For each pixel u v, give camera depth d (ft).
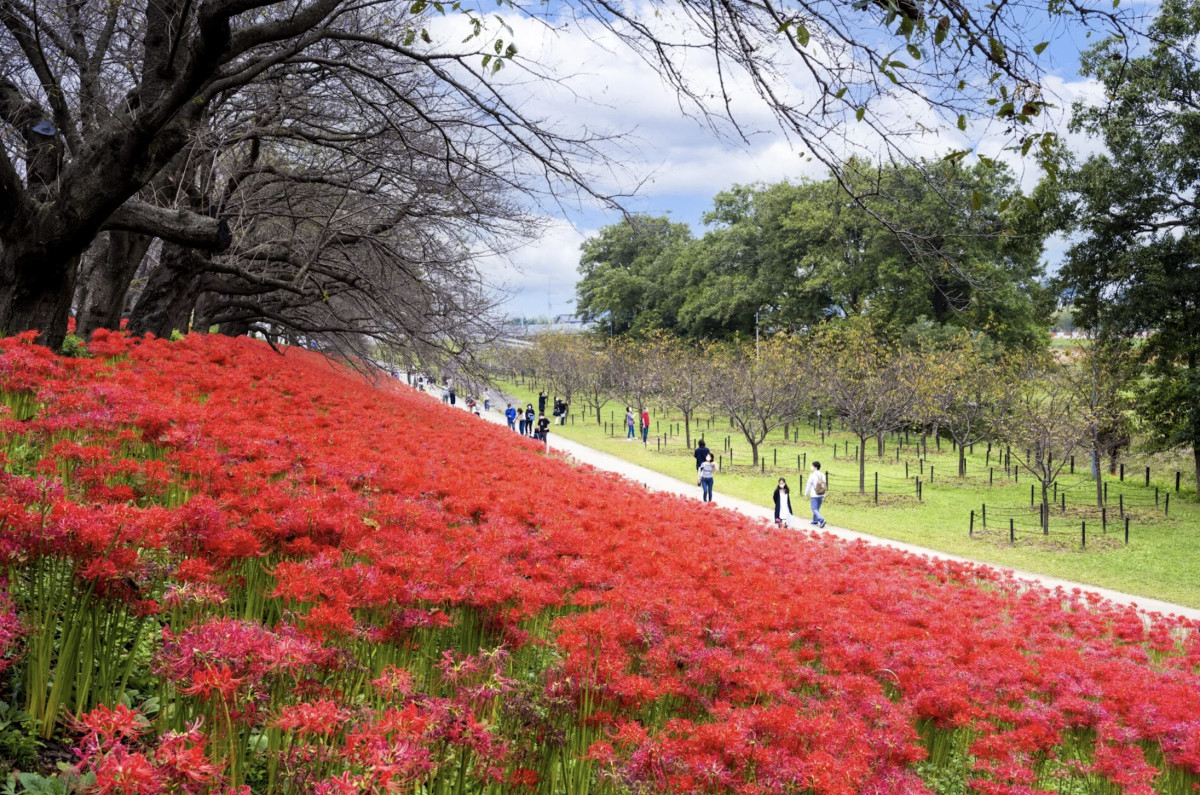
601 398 224.53
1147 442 98.68
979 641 25.58
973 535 66.90
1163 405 91.66
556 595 17.13
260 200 47.50
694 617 18.48
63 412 19.04
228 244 32.27
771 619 20.79
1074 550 61.98
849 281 168.76
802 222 175.42
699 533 31.76
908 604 28.99
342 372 71.15
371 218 46.11
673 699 16.20
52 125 30.35
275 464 19.24
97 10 38.86
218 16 23.75
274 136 40.73
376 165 39.14
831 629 21.50
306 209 50.37
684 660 16.39
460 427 47.42
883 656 21.13
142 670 12.34
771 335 197.26
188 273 44.86
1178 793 19.29
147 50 29.58
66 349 30.99
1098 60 77.15
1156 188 80.89
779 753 13.35
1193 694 22.76
